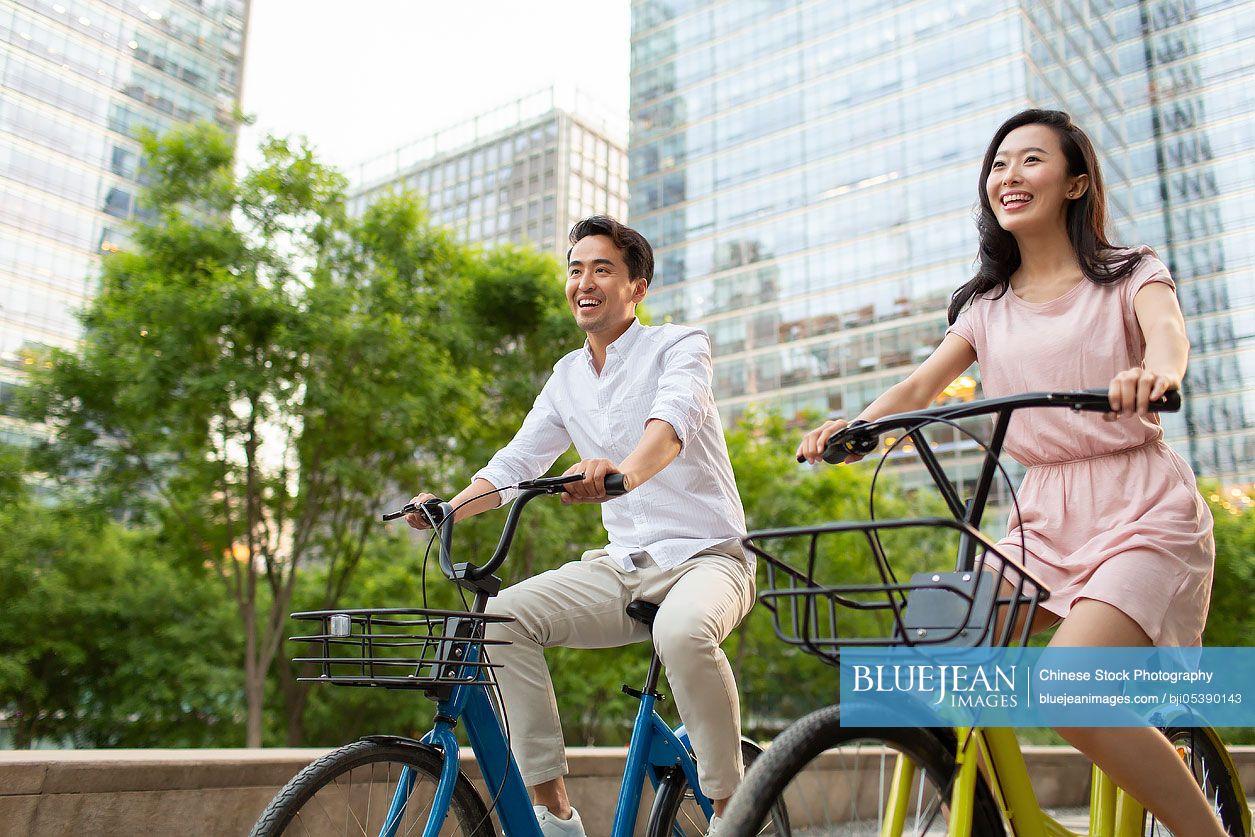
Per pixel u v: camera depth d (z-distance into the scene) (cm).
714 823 199
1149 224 4431
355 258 1245
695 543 221
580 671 1412
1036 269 197
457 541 1220
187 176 1171
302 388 1133
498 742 196
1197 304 4212
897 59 4356
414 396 1152
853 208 4350
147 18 4181
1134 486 173
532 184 6538
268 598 1434
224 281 1069
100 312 1145
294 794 165
